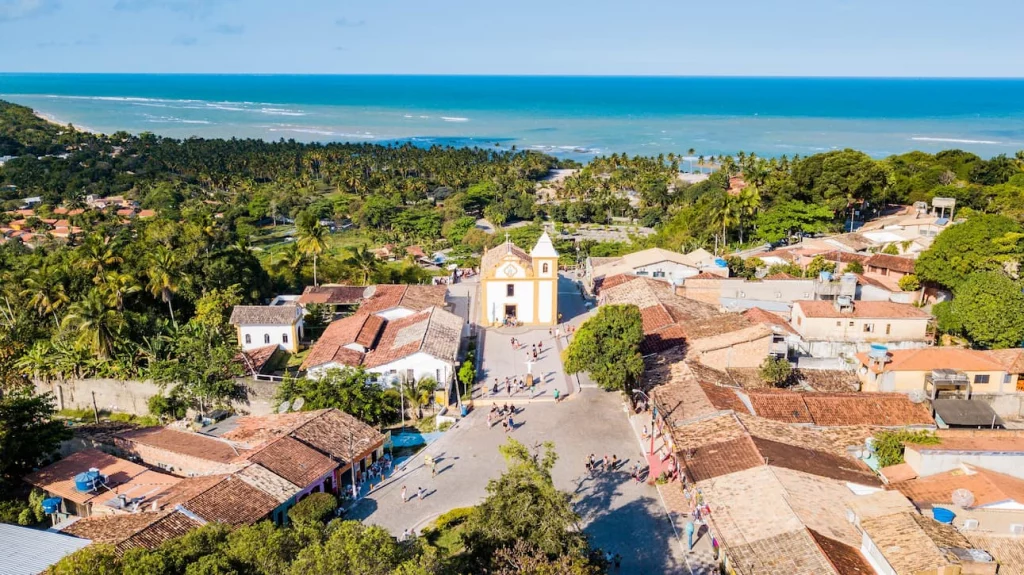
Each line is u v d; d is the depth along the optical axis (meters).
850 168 137.12
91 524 49.09
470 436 66.94
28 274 97.19
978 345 79.12
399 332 83.12
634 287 95.69
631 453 62.97
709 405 60.69
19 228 186.50
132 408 78.75
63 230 185.00
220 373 75.94
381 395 70.81
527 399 74.19
